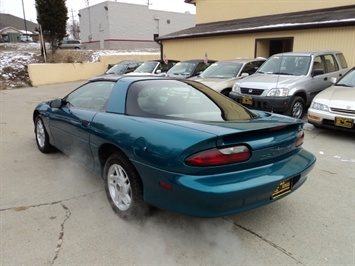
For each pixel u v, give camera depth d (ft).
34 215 9.27
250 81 23.31
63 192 10.87
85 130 10.26
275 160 7.97
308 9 41.39
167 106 9.18
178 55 53.11
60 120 12.25
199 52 49.01
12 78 52.75
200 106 9.63
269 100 21.35
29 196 10.53
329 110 17.52
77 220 9.01
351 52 31.45
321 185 11.54
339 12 36.37
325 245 7.89
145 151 7.63
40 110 14.48
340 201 10.26
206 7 55.77
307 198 10.48
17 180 11.87
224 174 6.97
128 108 9.20
